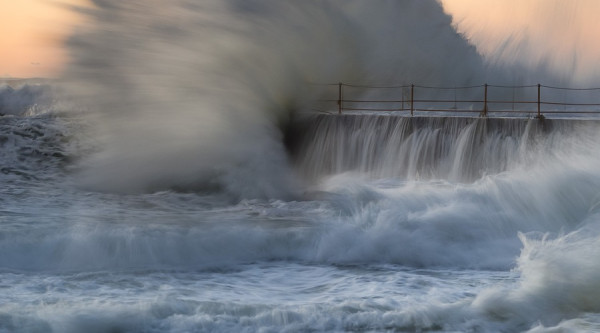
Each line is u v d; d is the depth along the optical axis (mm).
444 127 37094
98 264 23156
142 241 23938
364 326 17156
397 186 34062
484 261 23859
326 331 16875
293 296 19953
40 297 19047
